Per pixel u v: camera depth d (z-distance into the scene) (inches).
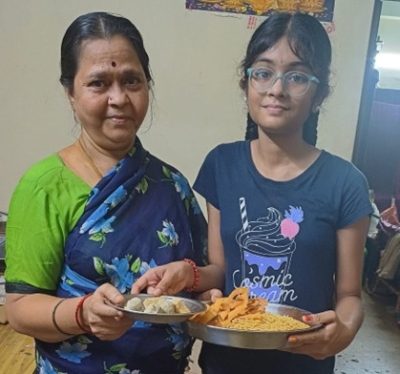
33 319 36.8
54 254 38.5
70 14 89.5
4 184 96.3
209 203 47.1
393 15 200.8
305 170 43.1
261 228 43.1
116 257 39.0
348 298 42.6
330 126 91.1
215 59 90.0
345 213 42.0
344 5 86.7
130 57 38.8
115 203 39.6
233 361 45.0
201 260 46.5
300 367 44.3
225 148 47.1
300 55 40.4
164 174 44.1
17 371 64.0
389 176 191.8
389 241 159.2
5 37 90.6
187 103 92.0
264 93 41.2
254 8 87.4
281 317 38.8
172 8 88.4
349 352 128.8
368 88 93.6
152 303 35.7
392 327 147.4
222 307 39.1
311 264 42.1
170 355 41.7
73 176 39.9
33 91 92.6
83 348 39.0
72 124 93.3
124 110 38.9
